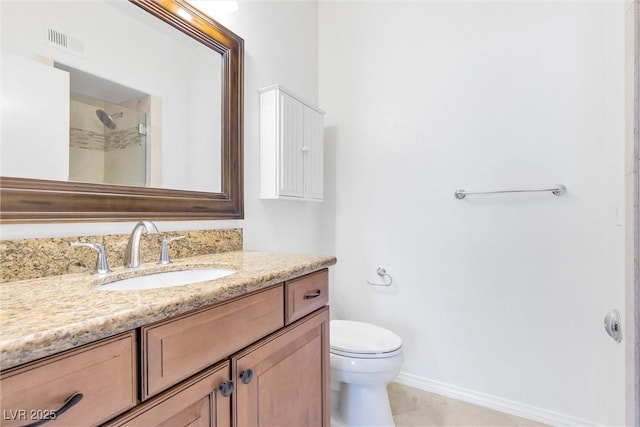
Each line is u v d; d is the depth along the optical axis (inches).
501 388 65.0
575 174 58.2
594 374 57.1
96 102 39.1
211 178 53.8
